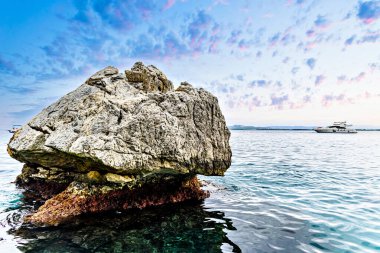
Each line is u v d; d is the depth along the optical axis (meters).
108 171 10.51
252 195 13.57
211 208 11.41
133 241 8.09
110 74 14.50
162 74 16.19
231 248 7.66
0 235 8.33
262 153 34.03
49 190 12.69
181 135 11.40
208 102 13.24
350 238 8.20
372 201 12.12
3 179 16.84
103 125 10.58
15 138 12.61
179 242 8.07
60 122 11.61
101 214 10.24
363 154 33.00
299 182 16.45
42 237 8.24
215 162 12.62
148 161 10.53
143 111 11.02
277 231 8.87
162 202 11.98
